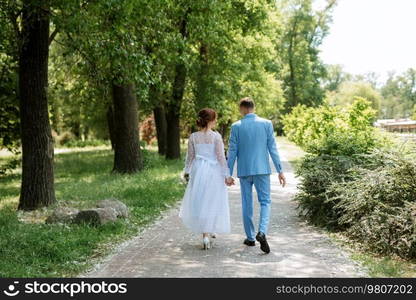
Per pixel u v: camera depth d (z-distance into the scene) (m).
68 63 13.73
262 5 23.33
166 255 6.91
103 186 14.55
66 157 34.41
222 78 24.91
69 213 8.96
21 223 8.91
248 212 7.38
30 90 11.09
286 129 49.75
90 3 9.72
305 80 63.12
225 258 6.70
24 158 11.22
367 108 19.16
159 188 13.48
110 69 12.13
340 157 9.80
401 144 7.91
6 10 10.15
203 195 7.22
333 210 8.58
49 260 6.50
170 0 12.05
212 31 18.73
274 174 19.38
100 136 58.78
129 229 8.59
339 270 6.09
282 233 8.37
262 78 29.89
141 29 12.01
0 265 6.14
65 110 41.62
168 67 22.45
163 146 30.81
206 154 7.41
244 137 7.28
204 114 7.42
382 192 7.38
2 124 19.78
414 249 6.47
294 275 5.87
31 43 10.95
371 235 7.00
